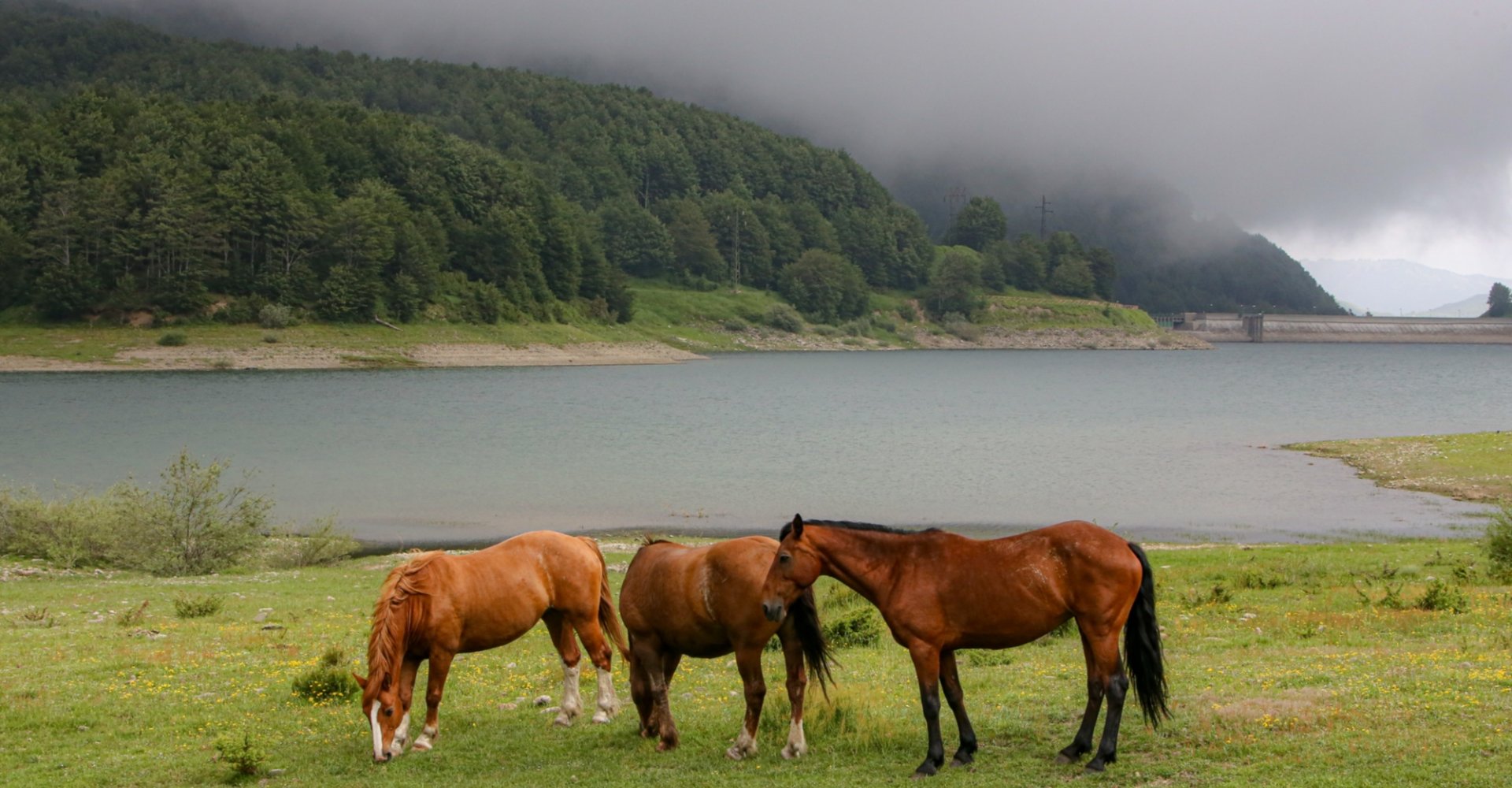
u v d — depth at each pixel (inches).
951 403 4151.1
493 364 5797.2
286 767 423.2
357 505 1791.3
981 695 498.9
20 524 1240.2
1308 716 408.8
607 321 7588.6
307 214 5994.1
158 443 2549.2
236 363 5032.0
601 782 389.7
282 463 2285.9
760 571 402.3
